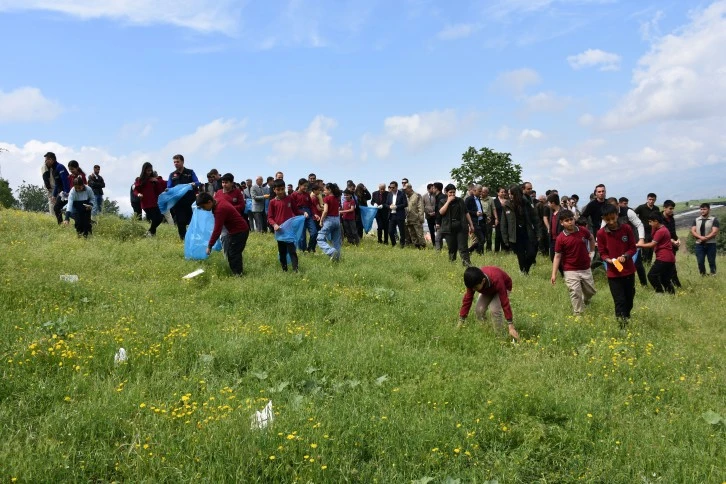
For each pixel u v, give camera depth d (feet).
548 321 29.19
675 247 48.29
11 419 15.76
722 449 16.16
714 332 31.37
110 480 13.67
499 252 57.82
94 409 16.26
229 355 21.57
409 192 61.36
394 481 14.02
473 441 15.94
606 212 29.73
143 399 17.48
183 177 49.26
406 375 21.11
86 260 36.76
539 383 19.98
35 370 19.13
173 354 21.49
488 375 21.30
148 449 14.56
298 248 50.70
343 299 31.55
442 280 39.60
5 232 46.03
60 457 13.93
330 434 15.84
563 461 15.61
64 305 27.63
